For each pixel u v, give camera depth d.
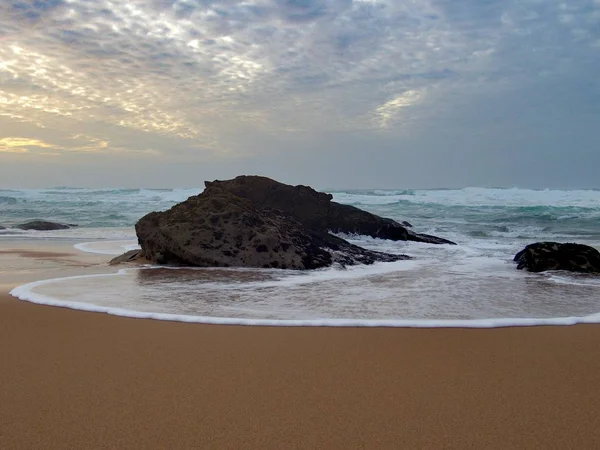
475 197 37.16
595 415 2.97
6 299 6.10
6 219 26.53
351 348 4.24
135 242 15.65
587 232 19.78
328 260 9.29
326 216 13.79
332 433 2.74
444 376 3.60
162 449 2.56
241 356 4.01
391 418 2.93
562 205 30.73
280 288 6.95
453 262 10.09
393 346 4.30
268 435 2.71
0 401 3.11
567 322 5.12
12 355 3.99
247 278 7.79
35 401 3.12
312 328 4.86
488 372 3.68
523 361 3.93
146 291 6.66
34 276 8.11
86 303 5.84
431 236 14.86
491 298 6.32
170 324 4.97
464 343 4.40
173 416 2.93
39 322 5.01
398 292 6.71
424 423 2.87
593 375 3.63
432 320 5.15
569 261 8.82
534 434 2.74
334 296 6.40
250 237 9.24
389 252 11.70
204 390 3.31
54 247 14.12
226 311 5.52
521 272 8.70
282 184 14.14
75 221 24.97
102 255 11.95
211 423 2.84
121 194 45.41
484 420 2.91
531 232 19.81
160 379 3.50
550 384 3.46
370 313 5.46
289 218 11.26
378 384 3.44
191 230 9.30
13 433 2.71
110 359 3.91
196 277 7.84
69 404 3.07
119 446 2.58
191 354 4.05
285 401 3.14
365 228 13.95
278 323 5.00
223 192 10.80
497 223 23.22
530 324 5.04
